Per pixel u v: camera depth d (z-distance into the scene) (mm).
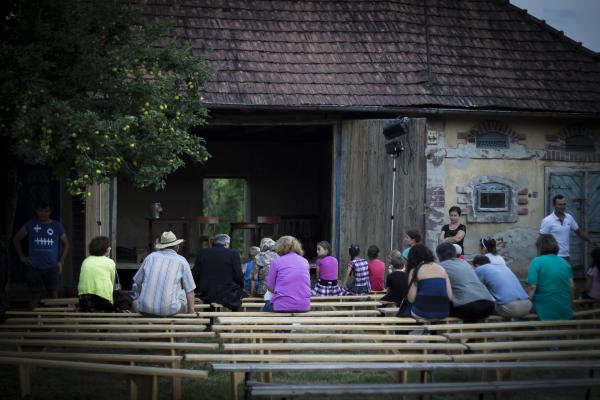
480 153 14203
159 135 9430
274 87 13773
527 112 14062
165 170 9445
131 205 19719
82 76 9219
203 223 15828
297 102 13570
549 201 14492
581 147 14680
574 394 7875
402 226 13125
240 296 10008
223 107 13266
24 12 9359
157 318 8758
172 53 9797
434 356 7008
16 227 14266
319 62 14375
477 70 14680
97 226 13242
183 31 14312
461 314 8586
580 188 14648
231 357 6758
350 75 14219
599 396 7793
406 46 14820
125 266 15031
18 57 8555
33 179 14258
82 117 8367
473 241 14195
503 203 14312
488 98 14172
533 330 8789
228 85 13633
